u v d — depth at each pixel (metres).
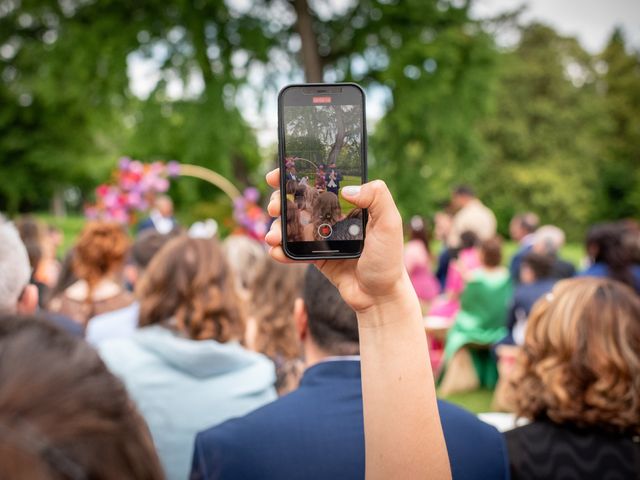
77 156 20.28
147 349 1.88
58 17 11.70
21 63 13.87
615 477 1.43
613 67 42.25
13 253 1.25
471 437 1.39
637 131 41.00
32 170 20.81
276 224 0.98
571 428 1.48
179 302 1.94
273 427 1.32
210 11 11.09
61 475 0.42
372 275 0.87
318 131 1.04
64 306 2.91
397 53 10.94
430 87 11.16
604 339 1.47
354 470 1.29
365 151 1.04
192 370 1.86
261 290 2.48
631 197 36.47
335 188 1.01
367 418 0.89
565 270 5.03
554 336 1.52
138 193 6.24
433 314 6.59
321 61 12.30
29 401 0.43
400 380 0.88
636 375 1.44
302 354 2.43
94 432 0.44
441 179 13.26
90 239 2.91
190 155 10.95
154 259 2.04
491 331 5.83
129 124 12.70
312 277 1.52
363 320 0.91
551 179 36.69
